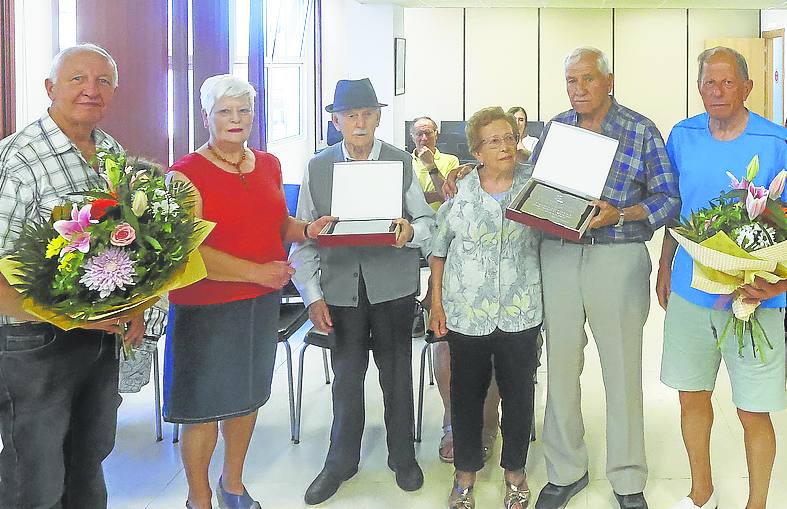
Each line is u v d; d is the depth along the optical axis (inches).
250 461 128.7
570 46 434.9
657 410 148.2
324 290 112.9
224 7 175.6
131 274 72.9
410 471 117.3
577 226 93.7
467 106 443.5
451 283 105.1
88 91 82.7
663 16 430.3
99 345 83.0
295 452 132.5
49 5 129.5
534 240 105.6
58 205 76.9
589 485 117.5
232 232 96.3
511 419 106.7
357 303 111.4
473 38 438.0
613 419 106.3
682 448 130.6
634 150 102.3
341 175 109.4
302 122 343.9
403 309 113.3
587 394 156.7
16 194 78.6
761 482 100.2
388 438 117.7
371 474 123.8
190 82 166.6
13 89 117.4
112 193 76.0
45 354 78.1
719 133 98.3
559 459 109.4
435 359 131.9
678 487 116.6
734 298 91.9
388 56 338.6
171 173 93.8
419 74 442.0
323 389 164.9
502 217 102.6
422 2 342.0
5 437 79.4
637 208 100.5
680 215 99.8
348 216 107.5
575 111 106.6
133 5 140.4
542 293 106.3
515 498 108.8
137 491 117.2
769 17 421.4
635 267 102.5
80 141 85.9
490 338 103.9
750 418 99.0
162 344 187.3
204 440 101.7
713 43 430.3
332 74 355.9
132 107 141.7
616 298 102.1
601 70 100.3
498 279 103.0
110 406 86.5
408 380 115.6
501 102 441.4
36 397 78.4
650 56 433.4
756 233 87.0
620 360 104.0
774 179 89.0
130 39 140.4
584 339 107.1
